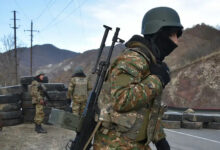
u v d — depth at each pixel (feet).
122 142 7.03
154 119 7.20
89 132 7.47
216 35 195.42
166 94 137.18
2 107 32.50
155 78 6.89
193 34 203.41
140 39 7.16
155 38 7.38
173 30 7.39
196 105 123.54
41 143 25.23
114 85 6.82
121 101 6.67
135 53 6.97
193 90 129.80
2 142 25.13
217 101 120.57
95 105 7.52
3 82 170.91
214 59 134.72
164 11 7.36
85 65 330.13
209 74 130.62
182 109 64.23
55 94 34.73
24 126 32.86
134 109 6.95
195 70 136.26
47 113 34.65
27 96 34.68
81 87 31.48
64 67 383.04
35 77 30.40
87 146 7.48
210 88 125.70
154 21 7.33
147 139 7.11
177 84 136.67
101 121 7.23
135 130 7.00
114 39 7.84
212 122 38.24
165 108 7.59
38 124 29.73
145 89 6.71
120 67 6.84
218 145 27.07
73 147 7.61
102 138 7.27
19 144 24.70
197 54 148.97
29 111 34.81
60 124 7.47
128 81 6.74
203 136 31.83
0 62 182.50
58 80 312.71
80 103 31.50
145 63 6.93
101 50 8.04
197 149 25.25
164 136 8.00
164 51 7.43
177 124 37.52
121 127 6.98
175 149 25.04
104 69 7.64
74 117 7.59
